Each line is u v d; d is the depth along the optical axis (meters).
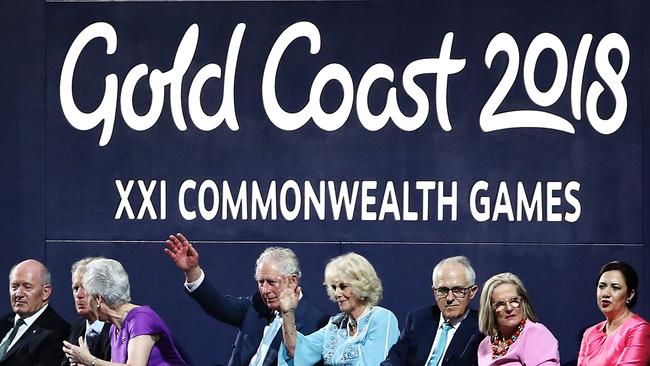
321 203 22.28
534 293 21.91
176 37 22.62
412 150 22.16
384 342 20.42
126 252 22.56
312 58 22.38
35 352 21.44
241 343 22.06
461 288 20.42
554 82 21.98
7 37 22.81
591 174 21.88
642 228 21.77
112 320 19.44
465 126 22.06
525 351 19.69
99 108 22.70
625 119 21.84
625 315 20.25
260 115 22.44
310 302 21.92
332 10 22.34
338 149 22.28
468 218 22.03
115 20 22.72
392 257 22.12
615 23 21.89
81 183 22.67
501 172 22.03
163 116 22.61
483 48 22.09
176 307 22.47
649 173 21.75
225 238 22.42
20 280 21.58
